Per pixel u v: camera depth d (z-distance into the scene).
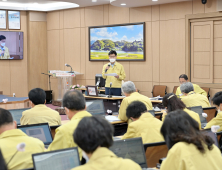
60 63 10.10
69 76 8.73
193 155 1.54
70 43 9.84
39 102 3.25
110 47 9.02
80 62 9.69
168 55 8.11
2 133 1.90
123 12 8.76
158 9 8.19
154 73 8.37
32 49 10.16
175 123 1.62
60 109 8.34
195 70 7.80
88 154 1.23
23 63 10.23
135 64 8.68
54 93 10.35
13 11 9.91
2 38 9.83
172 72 8.08
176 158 1.55
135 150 1.94
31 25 10.10
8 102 6.42
